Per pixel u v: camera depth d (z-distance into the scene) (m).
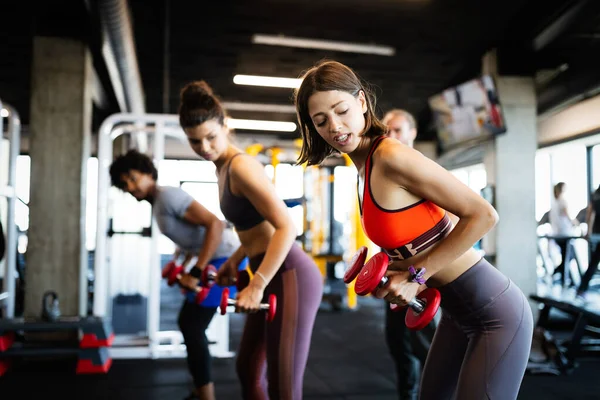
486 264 1.19
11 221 4.23
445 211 1.16
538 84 6.82
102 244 3.95
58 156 4.46
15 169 4.27
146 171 2.16
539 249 7.31
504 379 1.13
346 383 3.21
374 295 1.09
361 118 1.13
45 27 4.52
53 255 4.38
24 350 3.46
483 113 5.82
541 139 8.44
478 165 10.38
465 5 5.11
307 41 6.00
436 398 1.30
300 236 7.53
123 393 3.03
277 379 1.54
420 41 6.06
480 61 6.74
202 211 2.05
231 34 5.89
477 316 1.17
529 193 5.70
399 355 2.28
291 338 1.54
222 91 8.27
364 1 5.09
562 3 4.83
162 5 5.00
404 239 1.10
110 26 4.00
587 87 6.25
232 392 2.99
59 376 3.41
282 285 1.57
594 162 7.62
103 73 6.56
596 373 3.52
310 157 1.27
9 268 4.18
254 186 1.50
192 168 11.12
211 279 1.93
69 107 4.52
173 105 9.27
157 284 3.97
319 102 1.11
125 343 4.06
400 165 1.05
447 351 1.29
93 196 8.66
